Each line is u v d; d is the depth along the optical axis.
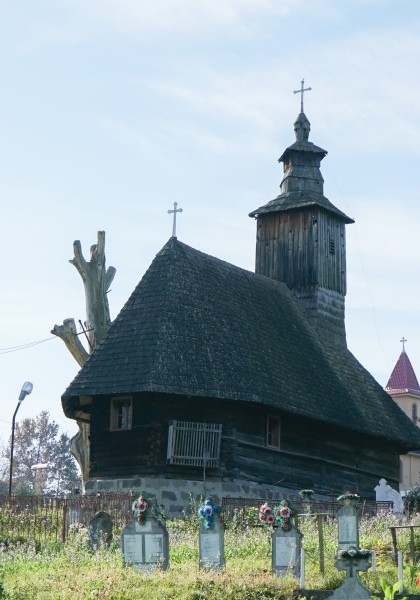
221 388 40.50
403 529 31.86
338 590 22.38
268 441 43.34
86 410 42.91
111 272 52.47
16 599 24.02
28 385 43.84
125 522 33.12
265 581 24.64
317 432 46.22
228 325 44.09
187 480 40.09
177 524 34.34
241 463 41.50
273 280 53.31
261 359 43.97
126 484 39.91
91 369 40.88
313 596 23.94
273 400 42.03
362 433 48.00
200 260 46.81
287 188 56.12
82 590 24.34
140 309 42.38
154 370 39.78
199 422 40.81
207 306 43.97
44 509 33.56
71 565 28.09
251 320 46.41
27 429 108.75
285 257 54.88
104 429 41.28
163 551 27.11
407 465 75.75
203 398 40.97
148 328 41.44
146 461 40.19
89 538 30.72
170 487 39.66
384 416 50.75
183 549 29.73
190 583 24.59
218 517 27.12
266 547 30.09
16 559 29.19
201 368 40.78
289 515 26.64
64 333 50.72
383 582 22.22
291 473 44.19
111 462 40.88
